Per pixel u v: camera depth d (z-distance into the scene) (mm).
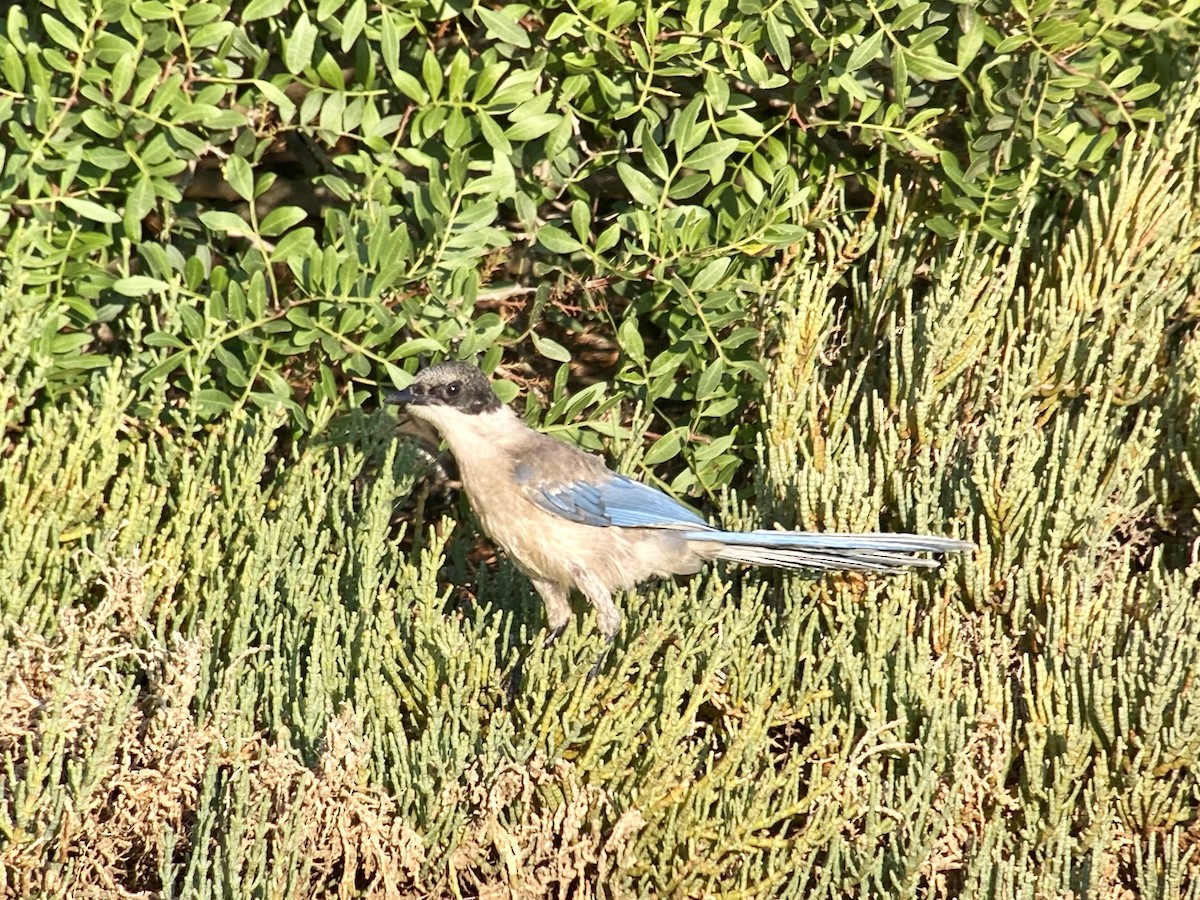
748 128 12258
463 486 11117
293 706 9641
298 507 11008
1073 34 12117
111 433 10625
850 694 10414
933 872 9773
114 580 9688
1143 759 10055
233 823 8719
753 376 12312
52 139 11070
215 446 11227
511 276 13039
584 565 10867
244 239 12328
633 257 12508
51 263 11055
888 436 11805
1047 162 12961
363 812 9070
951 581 11000
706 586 11555
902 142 12594
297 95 12328
